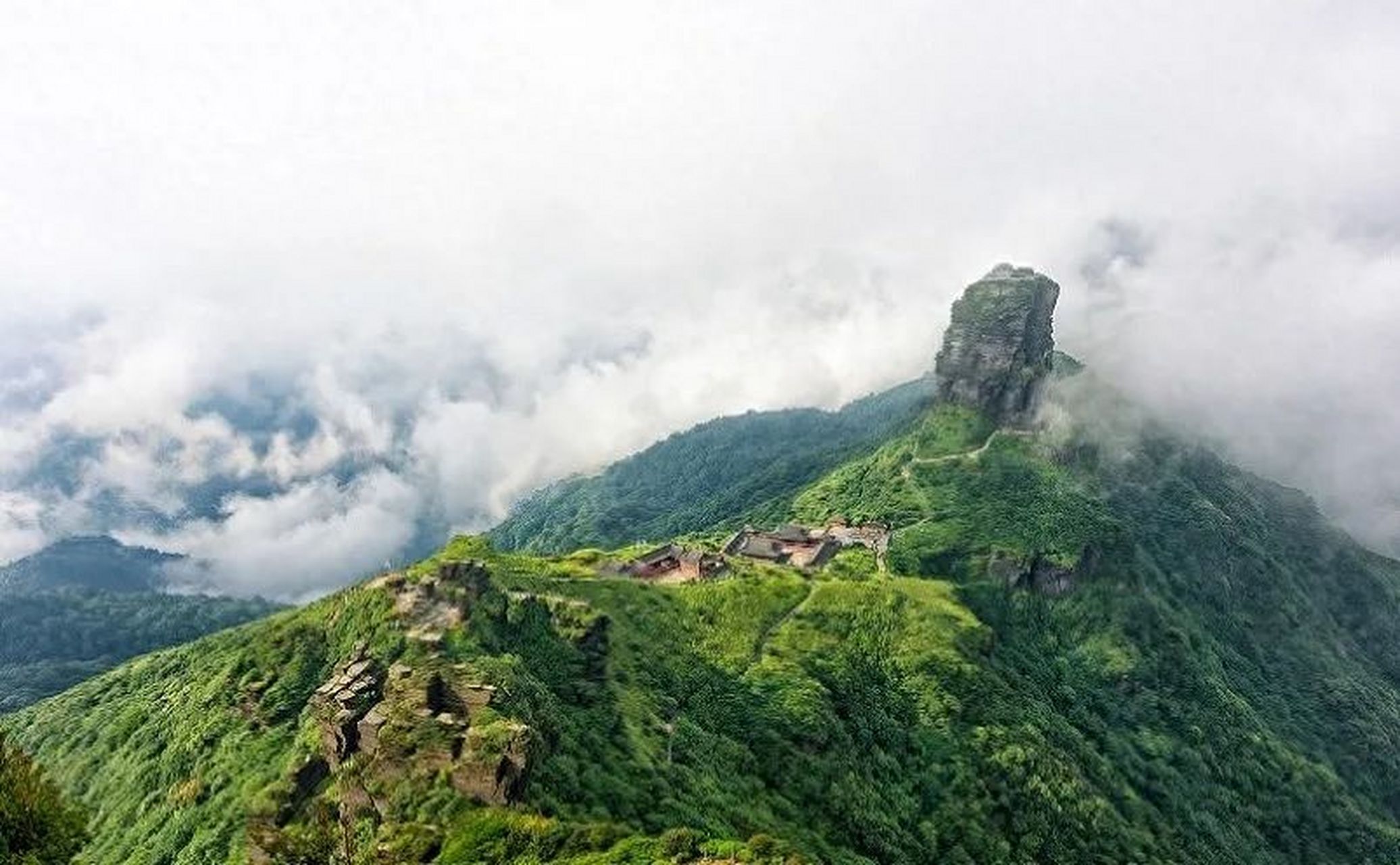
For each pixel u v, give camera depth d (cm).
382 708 13200
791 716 18138
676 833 10400
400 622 16200
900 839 16812
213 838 13312
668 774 14038
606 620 18325
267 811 13075
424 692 13000
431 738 12025
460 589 16900
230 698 17412
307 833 10569
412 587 17338
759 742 17188
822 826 15738
